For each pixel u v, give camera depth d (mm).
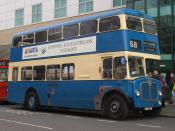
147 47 17453
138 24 17297
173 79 23422
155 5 25938
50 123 15367
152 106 16875
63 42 20031
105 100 17312
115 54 16812
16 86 23484
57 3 35219
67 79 19531
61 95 19859
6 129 13461
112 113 16891
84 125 14688
